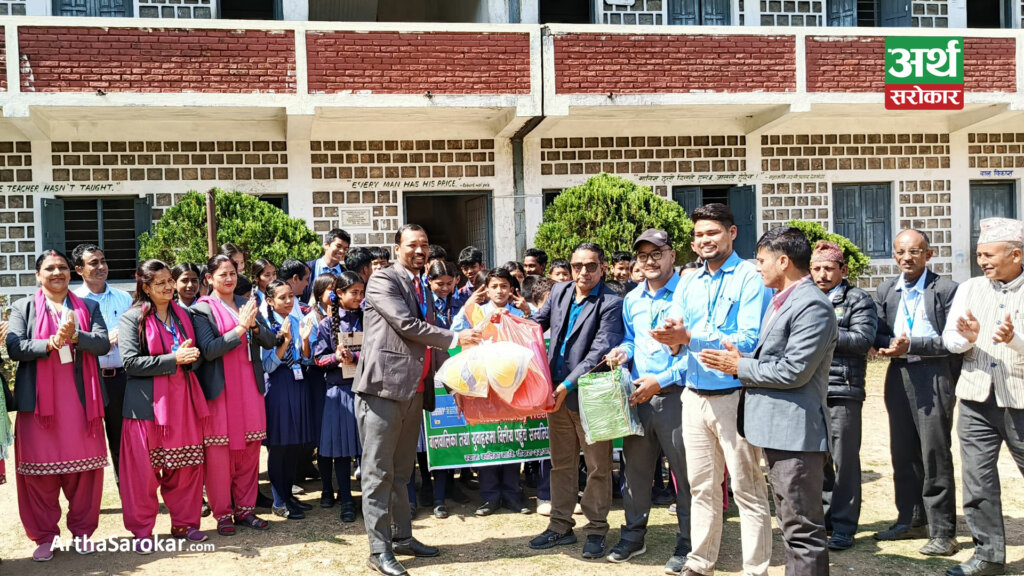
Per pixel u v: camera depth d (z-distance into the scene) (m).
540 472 6.06
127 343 5.00
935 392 4.79
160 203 11.51
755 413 3.89
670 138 12.71
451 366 4.79
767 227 12.94
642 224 10.84
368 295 4.77
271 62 10.67
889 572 4.59
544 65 11.24
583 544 5.14
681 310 4.48
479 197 13.02
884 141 13.20
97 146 11.34
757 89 11.69
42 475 4.83
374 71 10.91
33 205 11.20
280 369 5.77
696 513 4.34
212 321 5.42
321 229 11.96
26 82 10.10
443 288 6.05
